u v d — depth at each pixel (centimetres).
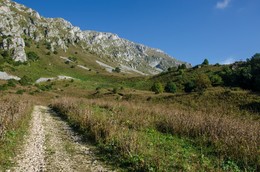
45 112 3706
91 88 11106
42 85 10512
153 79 12269
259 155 1258
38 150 1412
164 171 1053
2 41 15912
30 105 4044
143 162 1131
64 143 1633
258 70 7025
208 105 5219
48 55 19875
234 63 10262
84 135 1867
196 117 2175
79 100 5000
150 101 6488
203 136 1705
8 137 1514
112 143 1475
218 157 1314
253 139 1444
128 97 7569
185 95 6281
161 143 1528
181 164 1115
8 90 7706
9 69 12450
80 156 1351
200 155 1322
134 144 1329
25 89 8769
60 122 2611
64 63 19338
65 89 10538
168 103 5872
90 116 2178
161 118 2394
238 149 1335
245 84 6975
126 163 1198
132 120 2280
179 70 11638
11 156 1237
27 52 17938
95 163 1237
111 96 8319
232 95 5488
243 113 3994
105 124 1803
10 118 1844
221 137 1616
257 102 4747
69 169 1137
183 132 1888
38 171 1084
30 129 2023
